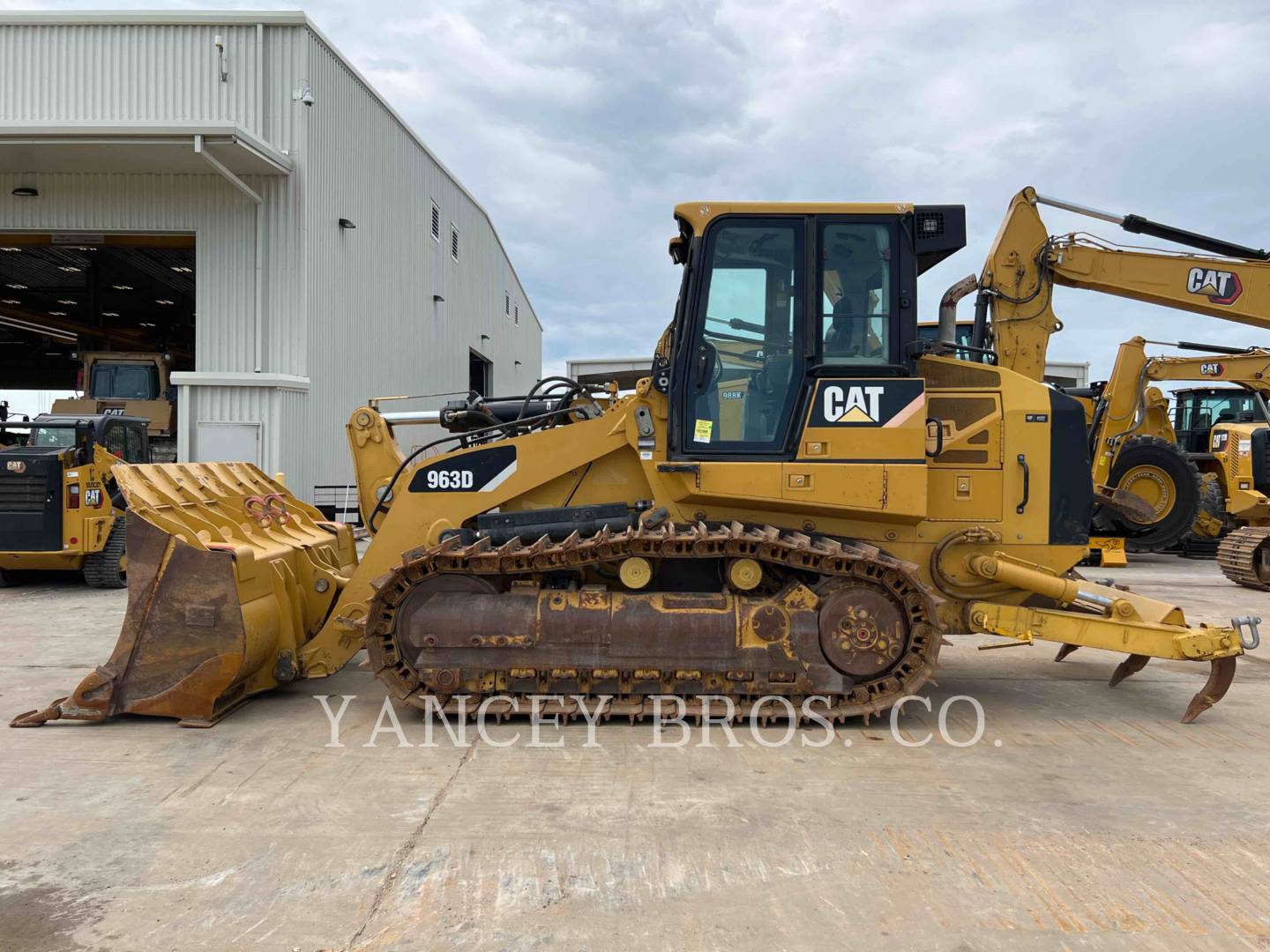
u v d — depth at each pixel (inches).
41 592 389.1
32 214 581.3
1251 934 105.9
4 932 104.3
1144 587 424.2
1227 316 226.1
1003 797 148.6
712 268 187.3
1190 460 531.2
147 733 179.0
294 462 568.7
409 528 200.1
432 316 872.3
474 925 106.9
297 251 577.6
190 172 571.2
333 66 623.8
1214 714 200.1
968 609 191.2
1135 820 139.7
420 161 826.2
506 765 161.8
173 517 190.2
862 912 110.5
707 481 183.6
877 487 181.3
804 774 158.4
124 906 110.7
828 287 186.7
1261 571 415.2
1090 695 216.7
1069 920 109.0
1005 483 192.2
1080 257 226.8
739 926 107.3
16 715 192.1
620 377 399.5
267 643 189.3
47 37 583.5
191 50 578.6
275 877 118.4
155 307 995.9
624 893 114.9
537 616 182.5
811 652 181.9
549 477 197.6
